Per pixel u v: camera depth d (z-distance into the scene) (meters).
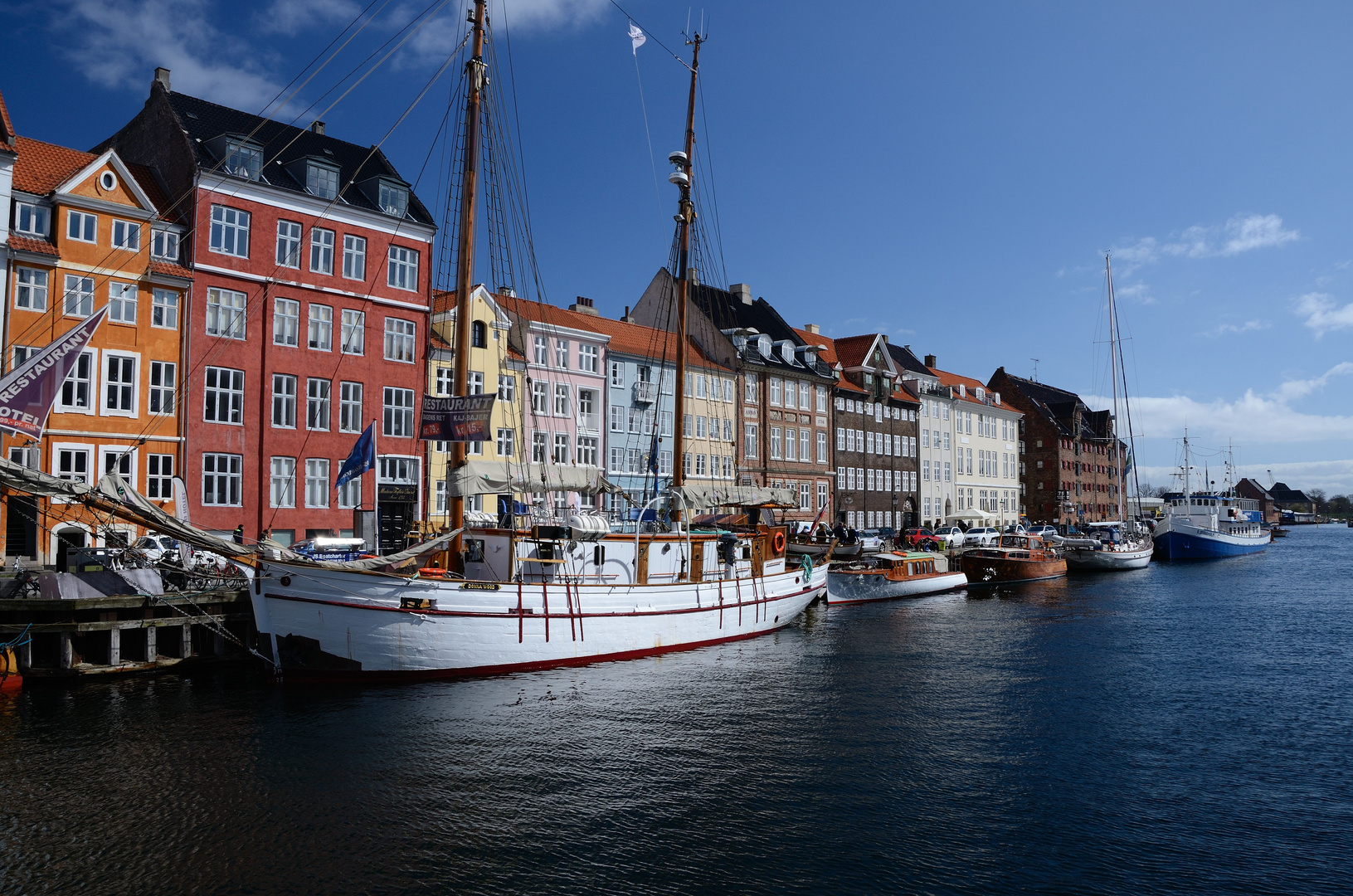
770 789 16.50
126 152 41.31
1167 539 83.62
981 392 102.31
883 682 25.98
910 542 62.28
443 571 23.88
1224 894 12.48
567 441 52.81
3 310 31.47
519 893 12.23
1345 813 15.57
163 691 22.06
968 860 13.49
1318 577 65.62
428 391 44.00
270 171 39.62
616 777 16.95
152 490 34.72
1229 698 24.30
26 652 22.47
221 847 13.48
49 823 14.26
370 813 14.87
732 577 31.86
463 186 26.81
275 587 21.73
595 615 26.20
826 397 76.88
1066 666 28.75
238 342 37.34
